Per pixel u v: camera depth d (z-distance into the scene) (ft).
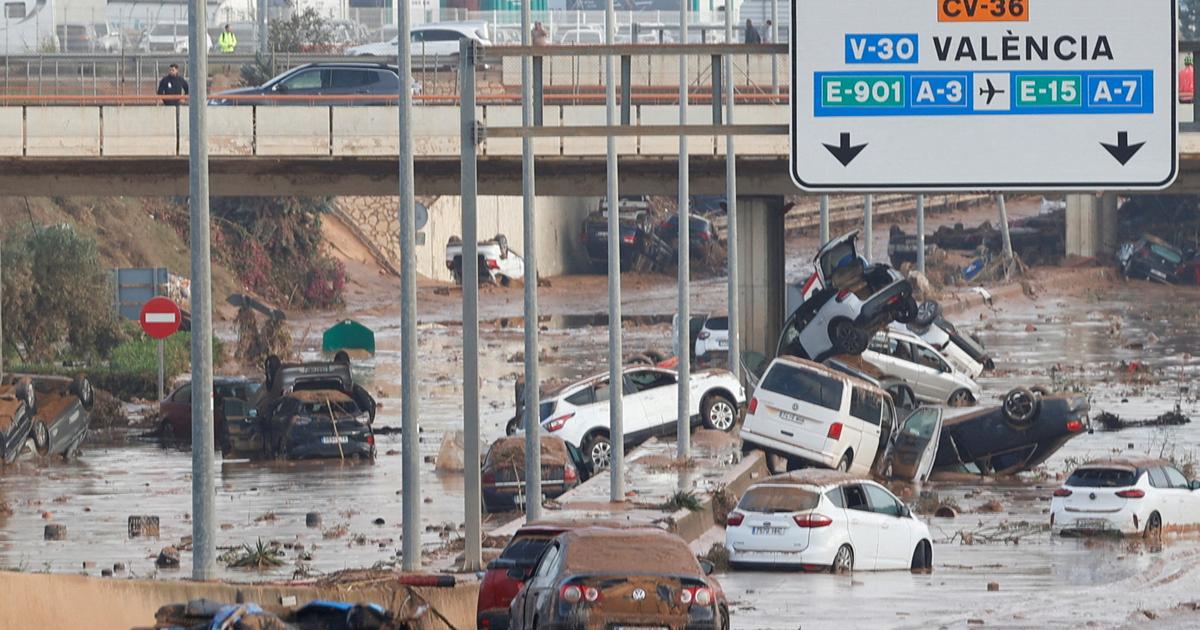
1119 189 192.03
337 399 441.27
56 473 404.98
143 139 440.86
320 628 161.79
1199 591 246.06
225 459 440.04
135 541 297.12
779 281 515.91
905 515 278.46
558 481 344.49
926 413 392.47
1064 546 307.37
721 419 437.17
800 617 215.31
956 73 190.70
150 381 586.04
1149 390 587.68
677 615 158.71
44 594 151.43
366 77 542.16
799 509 270.26
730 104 441.68
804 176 191.93
